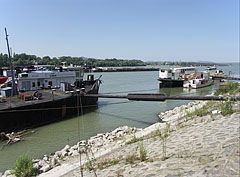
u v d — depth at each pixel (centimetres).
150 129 1511
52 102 1969
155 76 9388
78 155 1186
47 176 914
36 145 1482
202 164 516
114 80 7144
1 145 1482
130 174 591
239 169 440
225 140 661
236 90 2691
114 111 2556
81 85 3141
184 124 1192
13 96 2164
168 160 619
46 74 2753
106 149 1178
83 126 1927
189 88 4941
